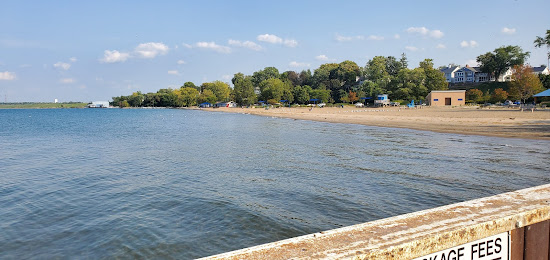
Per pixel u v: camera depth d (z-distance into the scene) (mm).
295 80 180125
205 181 15023
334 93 147875
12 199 12742
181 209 11062
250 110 128875
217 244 8352
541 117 42375
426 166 16922
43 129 55094
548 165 16422
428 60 121438
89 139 37094
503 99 89188
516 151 20953
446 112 64125
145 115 119688
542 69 135625
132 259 7688
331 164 18250
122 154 24531
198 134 41250
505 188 12516
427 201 11266
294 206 11055
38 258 7863
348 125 48531
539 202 2564
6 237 9055
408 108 93062
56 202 12273
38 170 18594
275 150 24562
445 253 2059
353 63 176875
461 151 21422
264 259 1749
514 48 126688
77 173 17531
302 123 56562
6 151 27172
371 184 13602
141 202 11977
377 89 124812
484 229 2152
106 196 12914
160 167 18828
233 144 29203
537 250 2449
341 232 2115
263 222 9672
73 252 8125
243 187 13742
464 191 12281
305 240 2014
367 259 1761
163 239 8695
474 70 144750
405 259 1898
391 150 22812
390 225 2197
